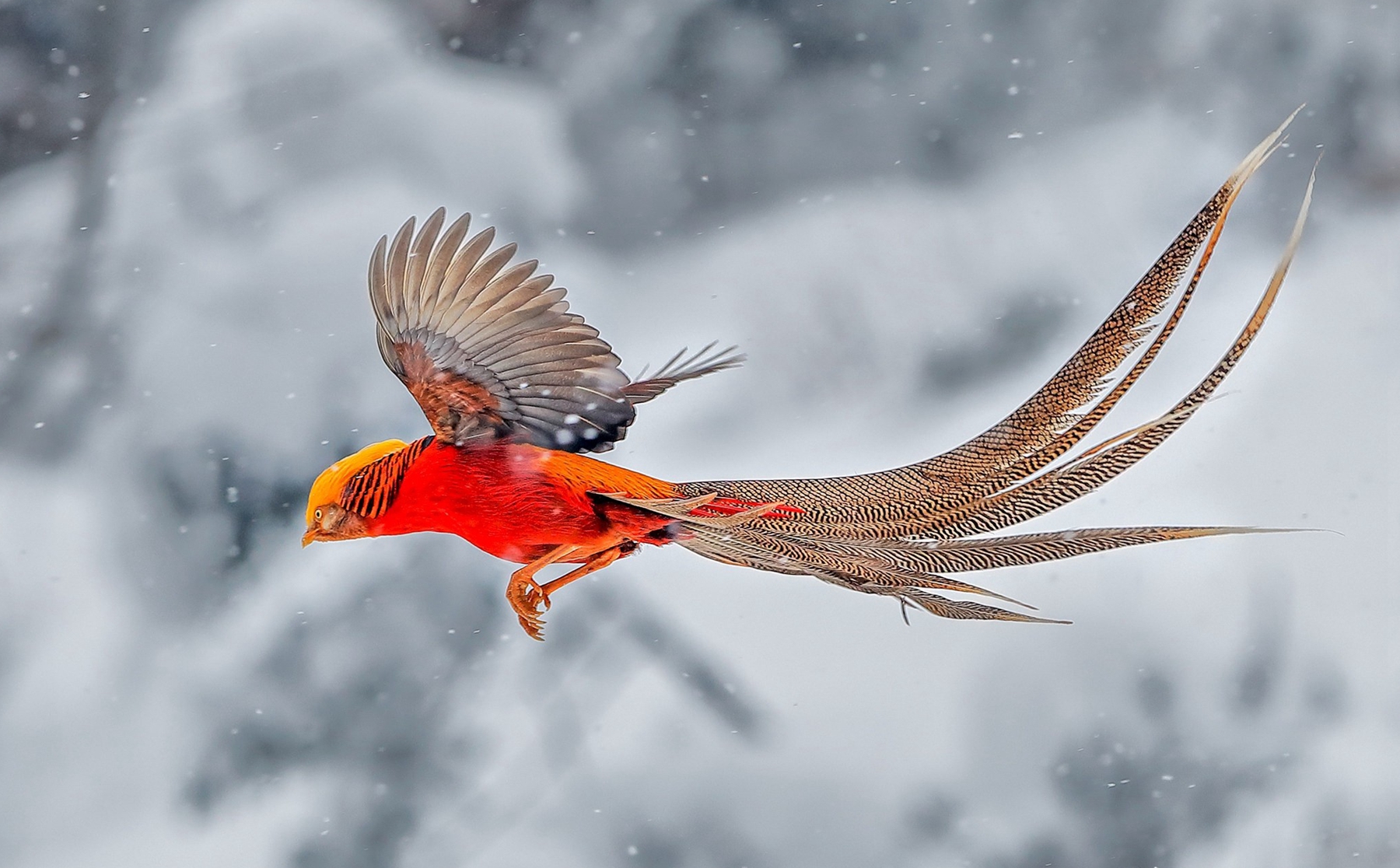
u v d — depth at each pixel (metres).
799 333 26.75
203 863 20.27
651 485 15.73
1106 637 20.81
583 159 28.45
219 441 22.73
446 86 27.23
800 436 25.64
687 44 29.58
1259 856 19.72
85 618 21.72
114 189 25.12
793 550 15.70
